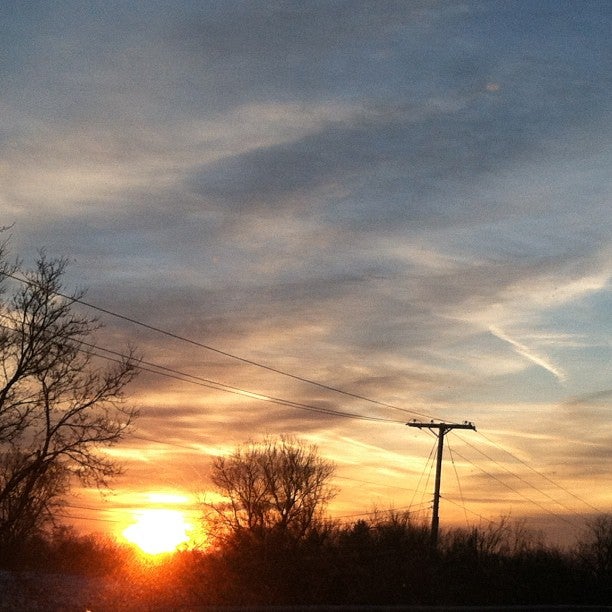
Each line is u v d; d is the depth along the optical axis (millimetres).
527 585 44844
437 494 46406
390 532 43094
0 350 35094
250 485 52562
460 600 38562
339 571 34844
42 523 37781
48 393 35719
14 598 26375
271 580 33969
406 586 36344
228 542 40281
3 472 36875
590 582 49094
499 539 47344
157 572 35094
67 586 30422
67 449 35844
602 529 52812
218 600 30109
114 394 36562
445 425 47719
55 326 35844
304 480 53344
